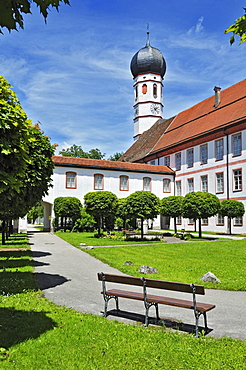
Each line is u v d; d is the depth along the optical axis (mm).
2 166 5422
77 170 36438
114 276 6227
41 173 12422
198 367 3975
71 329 5277
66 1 3139
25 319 5742
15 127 5484
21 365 3973
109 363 4070
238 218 31078
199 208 25625
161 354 4352
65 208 33125
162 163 45531
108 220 35375
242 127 31172
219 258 14547
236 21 3451
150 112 62938
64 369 3891
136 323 5816
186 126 43688
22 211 13039
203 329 5500
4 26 3197
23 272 10414
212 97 43000
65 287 8648
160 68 63375
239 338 5086
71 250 17234
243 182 30938
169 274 10531
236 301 7477
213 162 35250
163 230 38812
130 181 39062
